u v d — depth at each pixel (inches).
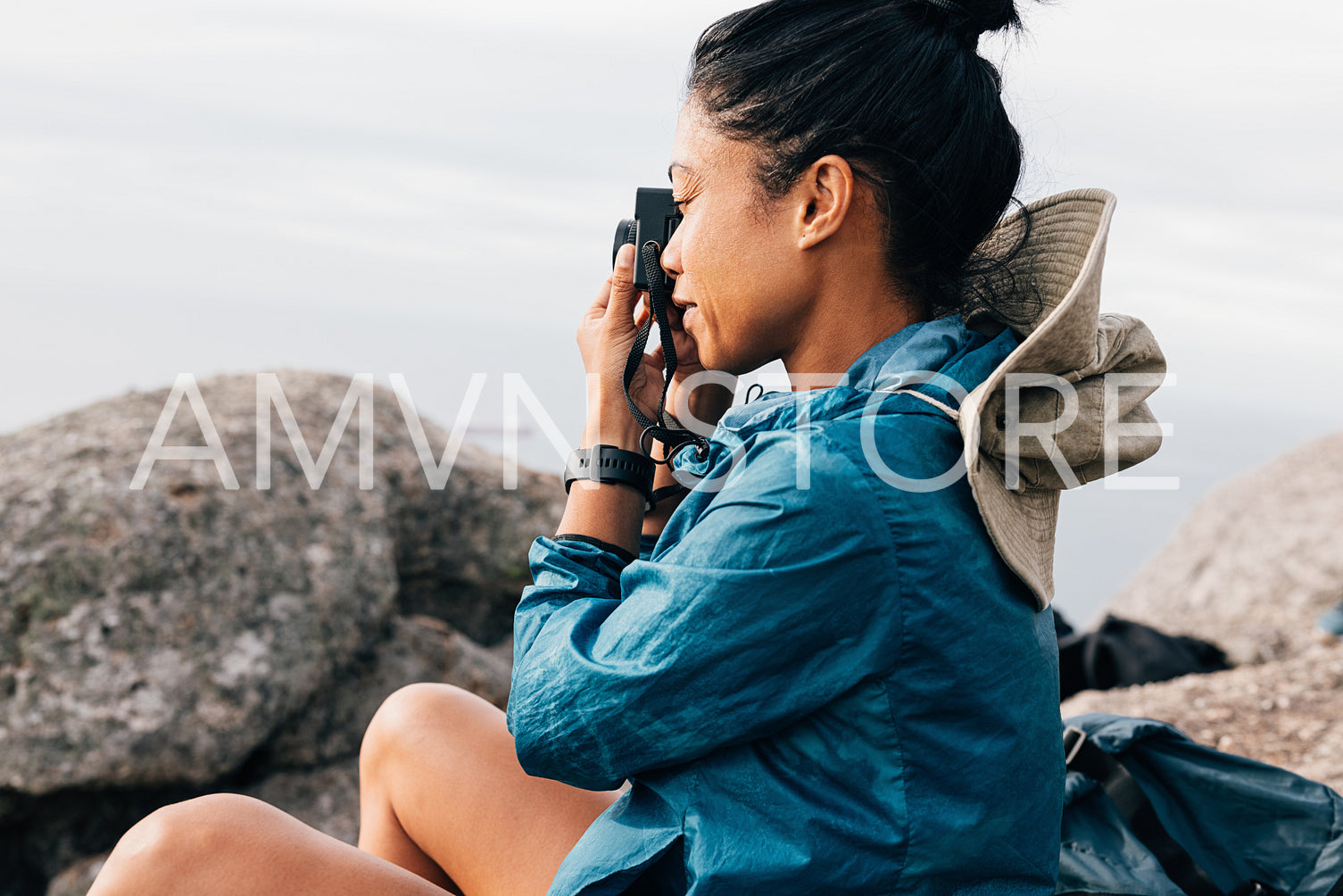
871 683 45.3
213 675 126.6
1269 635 160.2
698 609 44.4
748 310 52.3
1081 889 63.1
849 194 49.5
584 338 60.5
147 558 129.7
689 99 53.5
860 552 43.9
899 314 52.5
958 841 45.8
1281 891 64.8
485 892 62.7
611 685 45.4
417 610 158.9
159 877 53.0
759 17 51.6
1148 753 69.2
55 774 118.5
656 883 48.5
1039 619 50.9
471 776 63.8
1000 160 51.7
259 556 135.9
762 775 45.9
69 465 137.2
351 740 136.7
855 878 45.0
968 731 46.3
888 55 49.6
